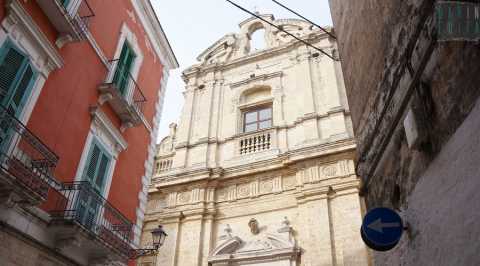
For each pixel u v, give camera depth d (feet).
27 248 25.63
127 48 42.09
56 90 30.40
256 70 73.26
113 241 32.24
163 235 43.01
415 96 17.70
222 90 74.28
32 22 27.84
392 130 20.99
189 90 76.48
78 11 33.50
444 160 15.25
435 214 16.01
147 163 44.27
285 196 56.44
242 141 65.41
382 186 23.00
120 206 37.58
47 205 27.81
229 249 54.54
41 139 28.25
